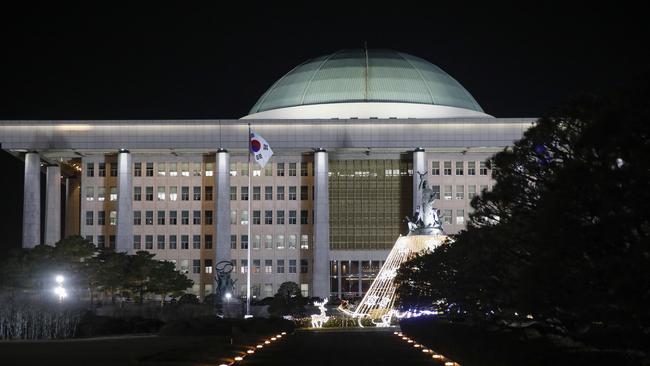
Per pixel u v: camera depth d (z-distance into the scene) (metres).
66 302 102.81
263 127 187.50
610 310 35.25
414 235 116.88
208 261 192.62
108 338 84.19
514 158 48.50
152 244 193.75
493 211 56.34
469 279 62.19
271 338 85.38
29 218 185.75
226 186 187.62
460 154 192.75
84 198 194.25
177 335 87.69
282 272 192.50
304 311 134.00
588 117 42.47
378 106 199.12
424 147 186.12
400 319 106.62
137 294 149.38
